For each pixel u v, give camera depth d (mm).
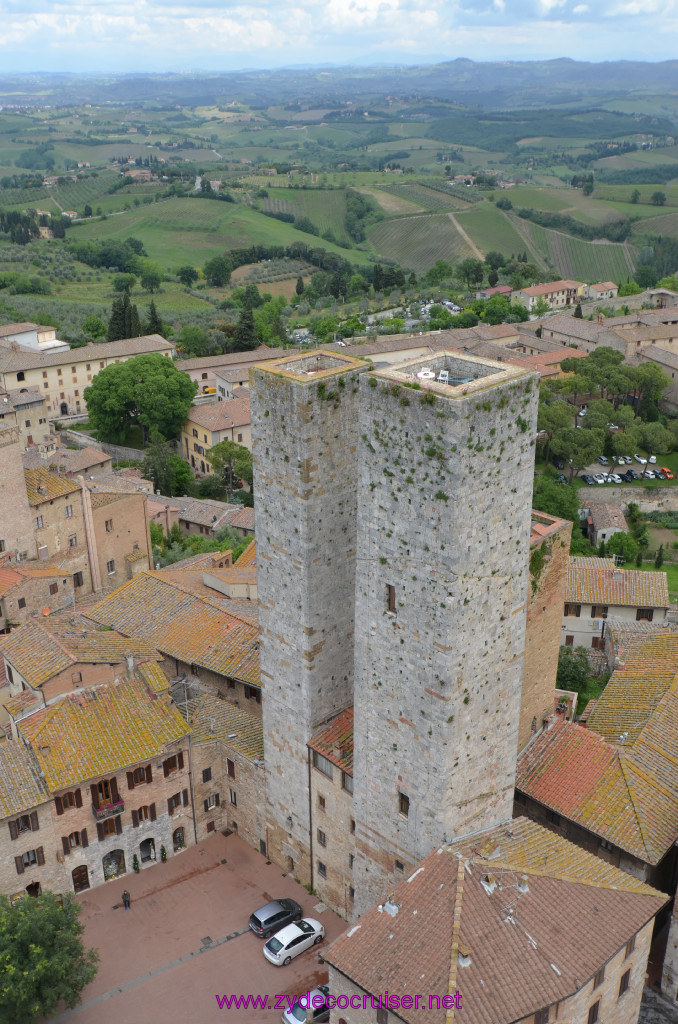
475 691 47562
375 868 54562
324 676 56812
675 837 54500
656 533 148750
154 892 62344
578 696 86250
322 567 54031
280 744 60031
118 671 66000
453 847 49250
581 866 49625
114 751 60938
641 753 60625
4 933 50312
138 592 79875
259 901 61469
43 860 58875
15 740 61500
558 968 43406
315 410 50156
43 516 99438
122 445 183250
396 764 50438
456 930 44000
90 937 58406
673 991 53000
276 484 52906
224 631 72938
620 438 159000
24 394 167875
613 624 96875
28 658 65500
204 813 67312
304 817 60406
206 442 173625
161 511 131125
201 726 66625
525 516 46844
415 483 43594
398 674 48281
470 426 41281
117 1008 53375
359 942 45594
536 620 57719
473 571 44562
